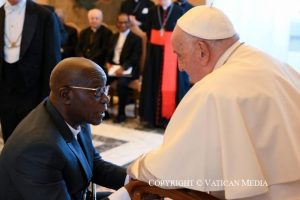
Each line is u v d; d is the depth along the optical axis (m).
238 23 4.28
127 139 4.02
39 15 2.95
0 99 3.05
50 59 2.97
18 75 2.97
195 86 1.20
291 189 1.10
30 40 2.92
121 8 5.54
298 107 1.16
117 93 4.70
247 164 1.04
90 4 6.32
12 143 1.28
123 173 1.59
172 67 4.37
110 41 5.24
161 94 4.43
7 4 2.97
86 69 1.31
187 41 1.25
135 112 5.02
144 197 1.24
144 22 5.25
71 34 5.81
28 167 1.22
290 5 4.05
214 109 1.10
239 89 1.12
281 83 1.17
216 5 4.35
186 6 4.53
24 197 1.24
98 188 2.54
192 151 1.10
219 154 1.08
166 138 1.18
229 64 1.21
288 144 1.09
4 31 2.97
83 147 1.49
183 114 1.16
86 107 1.32
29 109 3.02
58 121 1.33
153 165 1.13
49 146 1.25
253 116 1.10
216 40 1.23
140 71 4.93
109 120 4.78
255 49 1.27
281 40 4.11
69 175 1.33
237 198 1.04
